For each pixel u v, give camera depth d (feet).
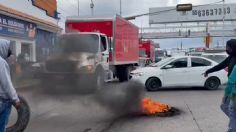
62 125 30.53
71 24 67.87
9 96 18.11
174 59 58.75
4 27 70.90
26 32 80.89
